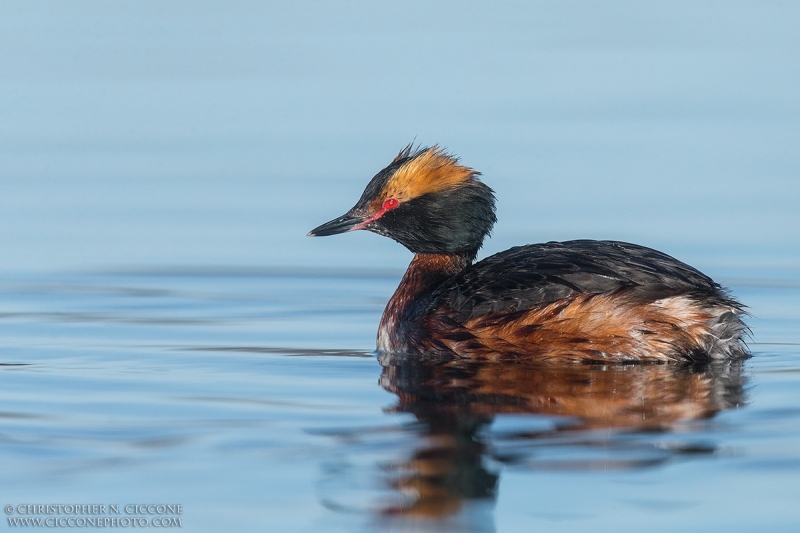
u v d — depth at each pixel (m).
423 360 15.84
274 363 15.71
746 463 11.00
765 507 10.15
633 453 11.30
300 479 10.74
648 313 15.23
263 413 12.76
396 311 17.30
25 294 21.02
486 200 18.09
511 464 11.06
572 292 15.45
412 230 18.06
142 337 17.62
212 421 12.43
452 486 10.56
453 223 17.94
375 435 11.90
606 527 9.84
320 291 21.53
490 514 10.06
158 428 12.16
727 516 9.99
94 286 21.72
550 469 10.93
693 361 15.27
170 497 10.37
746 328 16.05
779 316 18.91
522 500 10.31
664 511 10.08
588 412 12.73
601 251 16.06
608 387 13.94
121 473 10.84
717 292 15.48
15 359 15.96
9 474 10.84
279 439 11.77
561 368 15.16
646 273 15.52
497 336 15.63
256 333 18.02
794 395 13.46
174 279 22.34
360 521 9.98
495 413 12.71
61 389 14.04
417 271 18.17
